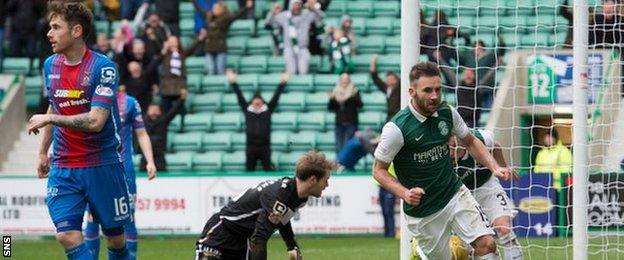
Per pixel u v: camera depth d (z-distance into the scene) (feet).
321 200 67.26
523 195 57.98
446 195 35.68
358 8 89.97
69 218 34.53
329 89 83.30
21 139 81.15
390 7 89.86
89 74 34.14
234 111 83.71
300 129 81.25
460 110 64.18
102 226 35.50
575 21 41.11
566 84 61.11
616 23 52.03
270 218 31.76
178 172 72.49
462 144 36.83
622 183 52.21
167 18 83.46
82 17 34.12
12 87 81.76
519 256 40.27
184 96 77.56
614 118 53.67
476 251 35.47
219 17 84.17
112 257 36.55
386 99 78.02
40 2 86.17
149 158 46.85
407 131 34.86
